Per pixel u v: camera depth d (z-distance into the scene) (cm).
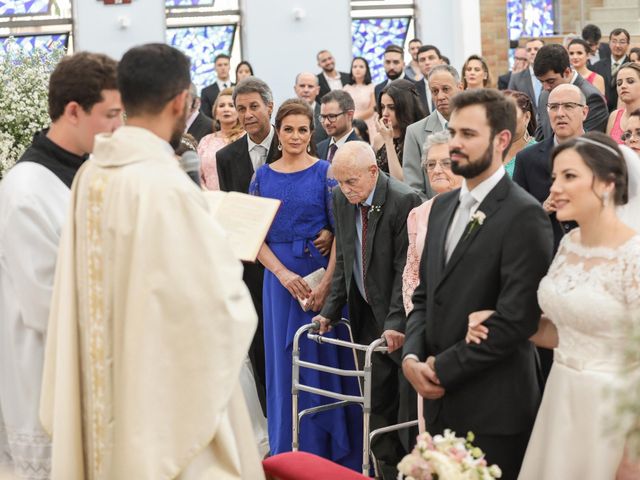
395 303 466
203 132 868
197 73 1399
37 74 547
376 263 482
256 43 1391
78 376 327
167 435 305
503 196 356
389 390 496
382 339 452
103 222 313
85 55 360
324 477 374
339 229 497
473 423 360
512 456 366
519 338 349
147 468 302
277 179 540
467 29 1462
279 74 1402
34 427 358
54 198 358
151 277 303
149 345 302
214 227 312
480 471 307
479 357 349
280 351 529
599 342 338
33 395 358
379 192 481
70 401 324
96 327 318
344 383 527
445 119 640
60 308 328
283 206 535
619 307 333
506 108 355
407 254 464
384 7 1459
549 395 352
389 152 656
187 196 309
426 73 1058
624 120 672
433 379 359
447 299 362
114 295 311
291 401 527
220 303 306
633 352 291
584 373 340
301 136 537
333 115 670
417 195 485
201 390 305
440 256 369
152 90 315
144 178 308
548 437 350
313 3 1402
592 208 339
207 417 306
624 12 1509
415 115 670
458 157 355
